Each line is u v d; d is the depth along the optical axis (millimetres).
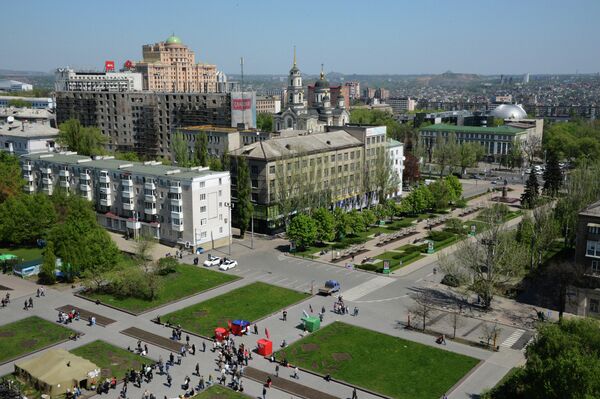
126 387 81375
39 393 80438
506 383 74062
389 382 84000
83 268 119938
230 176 160750
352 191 195000
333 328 102562
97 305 113125
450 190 199500
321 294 118938
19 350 93188
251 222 162375
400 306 113125
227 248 152000
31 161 183125
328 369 87875
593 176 153125
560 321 79812
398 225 178375
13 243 151375
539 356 70000
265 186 163375
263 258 143750
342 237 160375
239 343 96500
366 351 93750
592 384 61812
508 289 120125
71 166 172000
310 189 164250
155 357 91688
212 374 86375
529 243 134125
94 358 90750
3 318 106125
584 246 105250
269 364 89438
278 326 103438
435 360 90625
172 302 114438
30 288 122375
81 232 123562
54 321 105125
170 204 148375
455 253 120500
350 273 133000
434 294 119625
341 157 188500
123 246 147875
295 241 146750
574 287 105125
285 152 168375
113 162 174000
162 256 141750
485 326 98812
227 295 118375
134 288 116250
